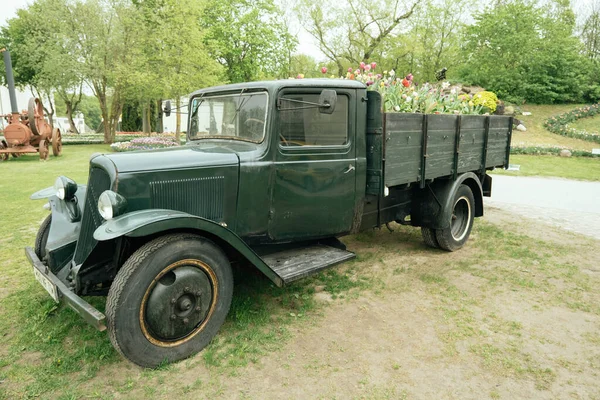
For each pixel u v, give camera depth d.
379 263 4.77
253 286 3.96
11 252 4.91
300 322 3.32
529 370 2.71
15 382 2.52
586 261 4.84
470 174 5.14
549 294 3.92
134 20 22.25
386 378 2.61
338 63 28.95
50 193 3.88
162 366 2.65
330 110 3.03
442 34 30.11
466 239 5.33
